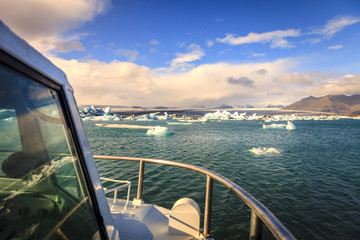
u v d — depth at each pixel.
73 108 1.04
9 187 0.64
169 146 28.00
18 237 0.63
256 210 1.13
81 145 1.01
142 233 1.75
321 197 9.85
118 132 51.84
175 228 2.10
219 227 7.01
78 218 0.90
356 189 10.96
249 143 30.86
